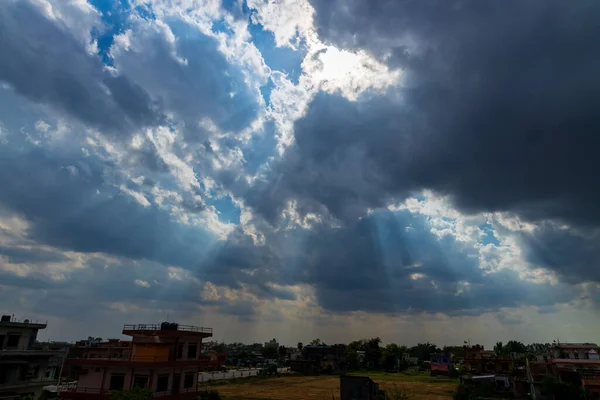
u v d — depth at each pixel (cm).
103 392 3809
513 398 5791
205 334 4634
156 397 3806
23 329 3866
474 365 9600
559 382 5409
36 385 3731
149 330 4134
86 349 5297
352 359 12556
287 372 10431
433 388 6906
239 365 13638
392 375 10044
